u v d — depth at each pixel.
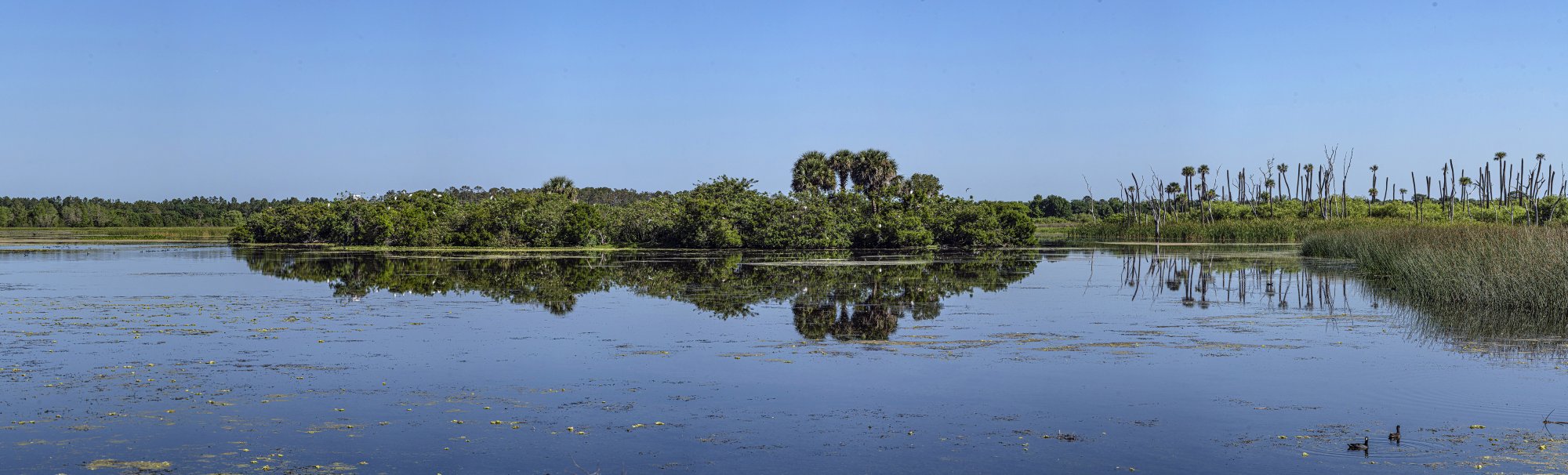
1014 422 12.24
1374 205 107.19
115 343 18.25
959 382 14.64
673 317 22.34
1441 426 11.88
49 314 22.55
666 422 12.26
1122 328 20.56
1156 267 41.56
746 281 33.66
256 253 55.88
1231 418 12.38
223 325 20.75
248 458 10.66
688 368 15.72
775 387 14.27
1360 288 29.61
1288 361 16.28
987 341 18.62
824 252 58.47
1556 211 85.12
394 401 13.32
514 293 28.47
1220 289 29.77
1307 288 29.81
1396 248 35.66
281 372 15.31
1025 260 47.34
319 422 12.16
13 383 14.40
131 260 47.09
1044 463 10.52
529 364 16.14
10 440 11.28
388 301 25.98
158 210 160.12
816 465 10.51
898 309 24.30
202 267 41.16
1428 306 24.20
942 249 61.84
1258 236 74.81
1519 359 16.36
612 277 35.19
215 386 14.20
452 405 13.11
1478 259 25.48
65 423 12.02
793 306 24.83
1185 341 18.59
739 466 10.46
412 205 70.50
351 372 15.34
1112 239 81.19
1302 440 11.34
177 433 11.60
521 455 10.82
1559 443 11.10
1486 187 105.62
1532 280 22.95
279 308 24.09
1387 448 10.98
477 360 16.50
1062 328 20.47
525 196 70.12
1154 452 10.89
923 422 12.23
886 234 63.28
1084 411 12.80
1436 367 15.70
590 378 14.95
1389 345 17.97
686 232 64.75
